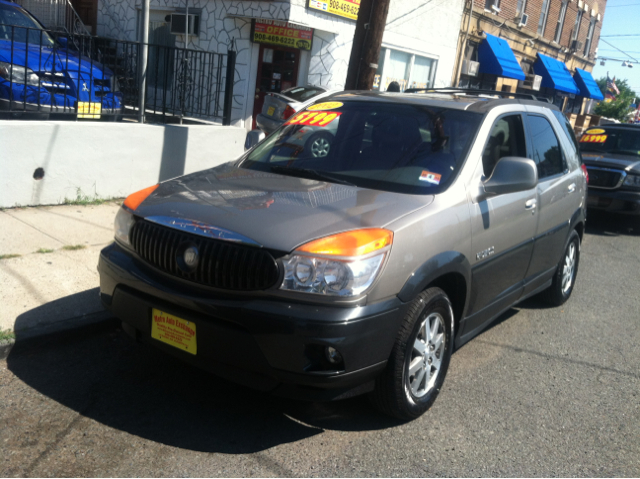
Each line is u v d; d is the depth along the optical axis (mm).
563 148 5316
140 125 7191
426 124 4031
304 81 15867
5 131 5906
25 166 6152
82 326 4090
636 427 3689
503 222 3994
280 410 3471
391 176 3693
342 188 3545
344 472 2959
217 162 8312
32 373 3609
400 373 3172
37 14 15227
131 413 3297
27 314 4090
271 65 15688
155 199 3422
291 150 4164
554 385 4176
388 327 3006
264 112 12719
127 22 17078
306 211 3152
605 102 38812
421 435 3354
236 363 2953
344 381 2920
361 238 2947
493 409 3744
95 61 7664
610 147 10766
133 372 3748
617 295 6523
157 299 3160
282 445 3129
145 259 3248
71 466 2801
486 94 5344
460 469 3078
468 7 19953
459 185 3641
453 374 4195
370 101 4379
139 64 7449
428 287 3361
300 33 15078
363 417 3477
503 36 22625
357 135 4062
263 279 2875
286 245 2865
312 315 2805
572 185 5340
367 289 2900
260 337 2844
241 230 2963
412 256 3129
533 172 3785
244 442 3127
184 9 15773
